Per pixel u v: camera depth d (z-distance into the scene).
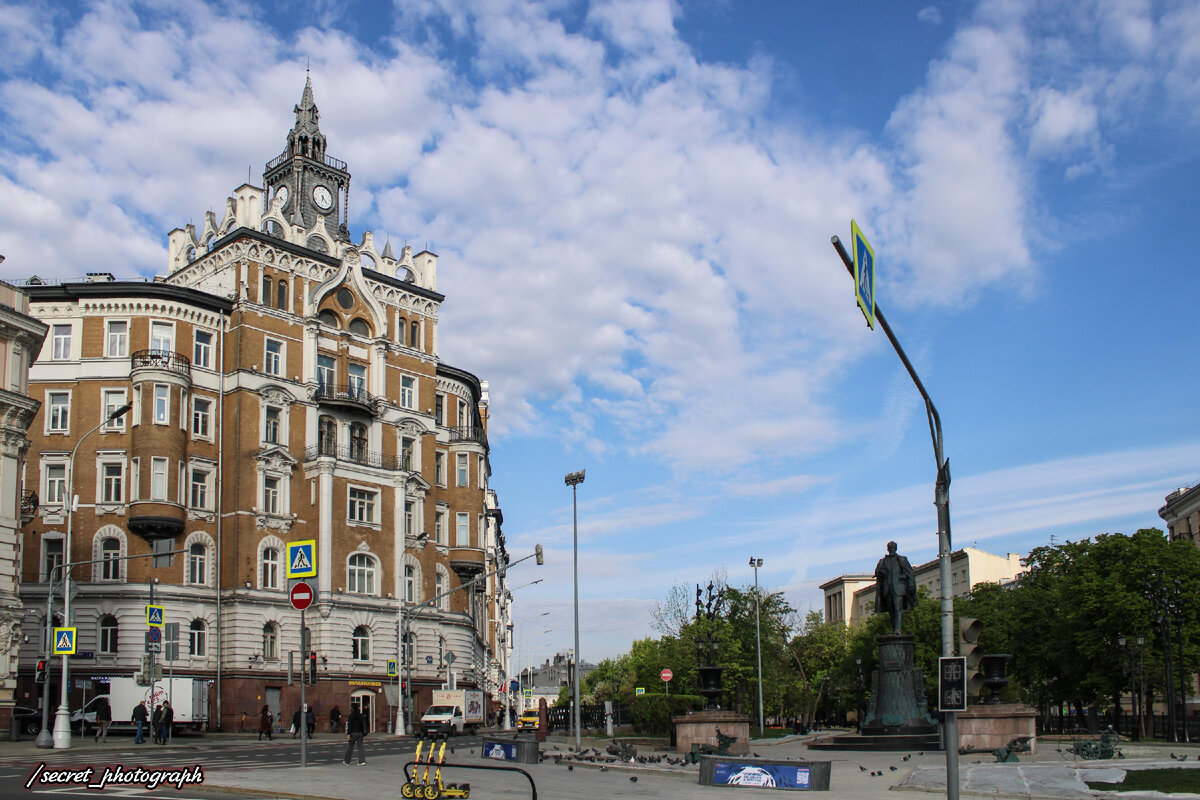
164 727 46.41
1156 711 89.12
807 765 24.58
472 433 89.44
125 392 64.06
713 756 26.34
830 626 115.12
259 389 67.69
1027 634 75.06
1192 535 91.12
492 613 117.81
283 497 68.00
